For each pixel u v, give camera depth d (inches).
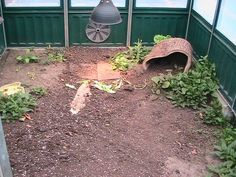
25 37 96.0
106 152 58.6
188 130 65.9
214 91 74.2
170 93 76.0
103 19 60.4
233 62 68.7
